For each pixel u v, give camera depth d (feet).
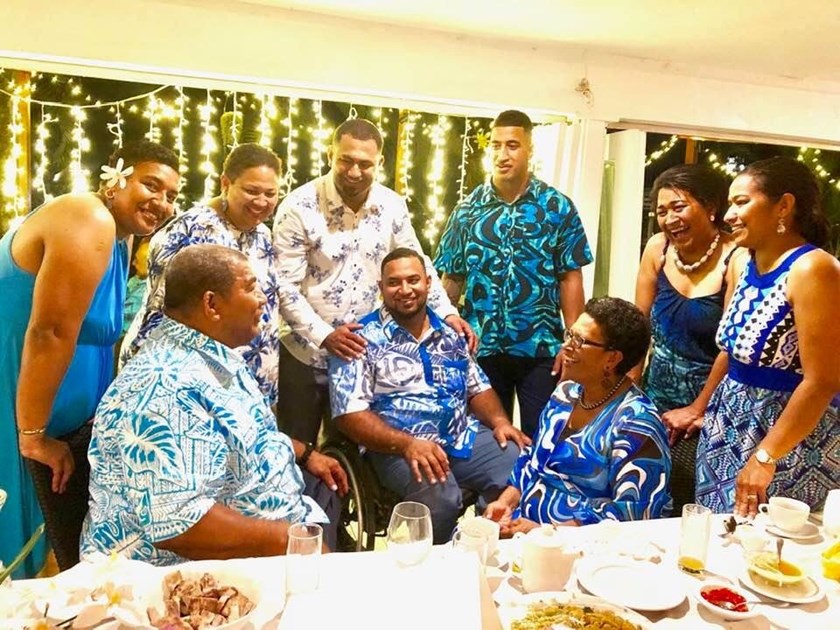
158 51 7.93
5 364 6.55
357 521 7.36
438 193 11.38
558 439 6.16
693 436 7.68
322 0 7.90
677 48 9.46
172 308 5.06
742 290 6.51
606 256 10.93
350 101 9.14
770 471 5.75
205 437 4.67
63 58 7.70
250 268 5.23
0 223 9.56
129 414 4.56
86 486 6.15
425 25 8.75
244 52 8.23
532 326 9.29
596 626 3.76
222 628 3.50
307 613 3.25
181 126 10.11
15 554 6.74
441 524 7.51
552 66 9.60
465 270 9.53
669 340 8.48
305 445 7.39
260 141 10.44
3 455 6.63
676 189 7.95
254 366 7.93
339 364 7.74
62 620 3.52
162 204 6.89
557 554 4.16
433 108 9.61
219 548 4.61
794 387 6.23
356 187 8.19
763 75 10.80
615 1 7.63
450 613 3.23
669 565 4.58
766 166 6.16
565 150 10.11
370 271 8.66
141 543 4.67
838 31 8.54
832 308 5.68
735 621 3.95
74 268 6.14
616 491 5.63
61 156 9.86
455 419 7.97
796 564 4.44
